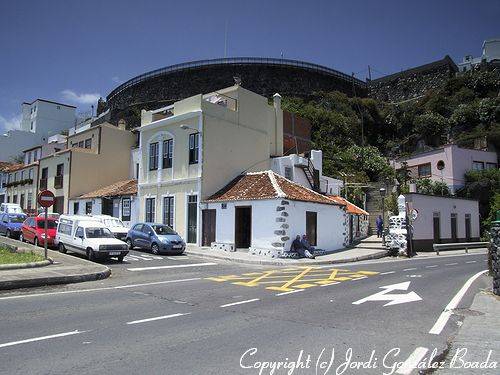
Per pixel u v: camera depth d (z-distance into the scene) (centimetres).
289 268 1850
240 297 1088
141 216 3119
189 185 2764
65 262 1644
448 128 5747
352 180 4569
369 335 724
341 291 1196
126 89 7488
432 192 4066
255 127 3175
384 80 7762
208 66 6744
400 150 6016
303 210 2419
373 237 3572
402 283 1361
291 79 6750
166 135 2995
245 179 2778
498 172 4209
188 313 888
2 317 834
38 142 7200
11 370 540
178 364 568
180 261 1977
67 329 745
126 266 1752
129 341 673
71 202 3869
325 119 5794
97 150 4100
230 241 2480
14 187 5059
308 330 753
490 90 6162
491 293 1162
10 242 2395
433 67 7250
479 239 3875
